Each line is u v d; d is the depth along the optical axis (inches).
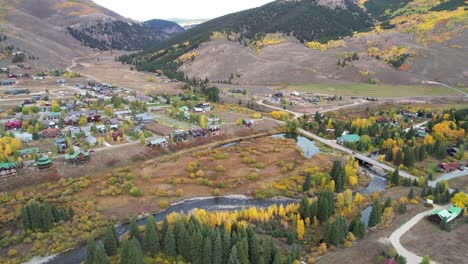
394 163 5880.9
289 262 3161.9
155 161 5895.7
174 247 3437.5
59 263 3506.4
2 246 3668.8
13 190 4690.0
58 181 4948.3
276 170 5664.4
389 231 3846.0
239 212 4183.1
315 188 5032.0
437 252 3494.1
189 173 5487.2
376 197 4633.4
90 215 4229.8
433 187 4877.0
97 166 5506.9
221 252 3221.0
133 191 4766.2
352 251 3518.7
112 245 3440.0
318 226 3961.6
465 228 3909.9
